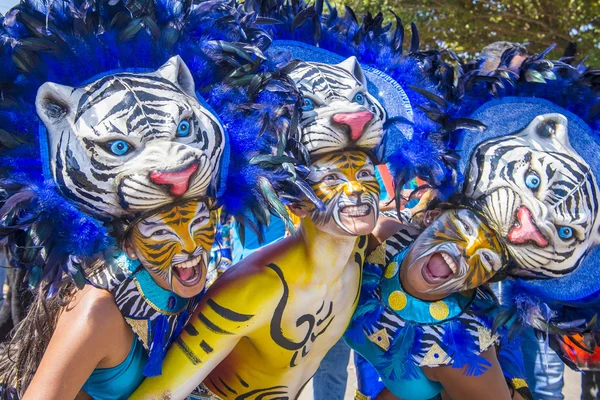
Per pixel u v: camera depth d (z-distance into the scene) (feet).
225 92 5.33
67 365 4.85
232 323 5.76
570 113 6.40
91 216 4.88
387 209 7.31
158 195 4.76
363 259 6.60
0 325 9.46
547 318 6.23
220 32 5.41
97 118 4.65
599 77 6.37
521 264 6.11
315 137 5.58
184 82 5.08
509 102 6.40
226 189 5.43
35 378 4.86
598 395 9.49
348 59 6.05
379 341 6.52
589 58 21.54
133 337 5.31
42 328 5.35
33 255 4.79
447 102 6.21
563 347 6.70
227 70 5.35
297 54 6.22
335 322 6.35
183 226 5.05
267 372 6.25
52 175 4.74
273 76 5.44
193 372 5.66
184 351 5.66
